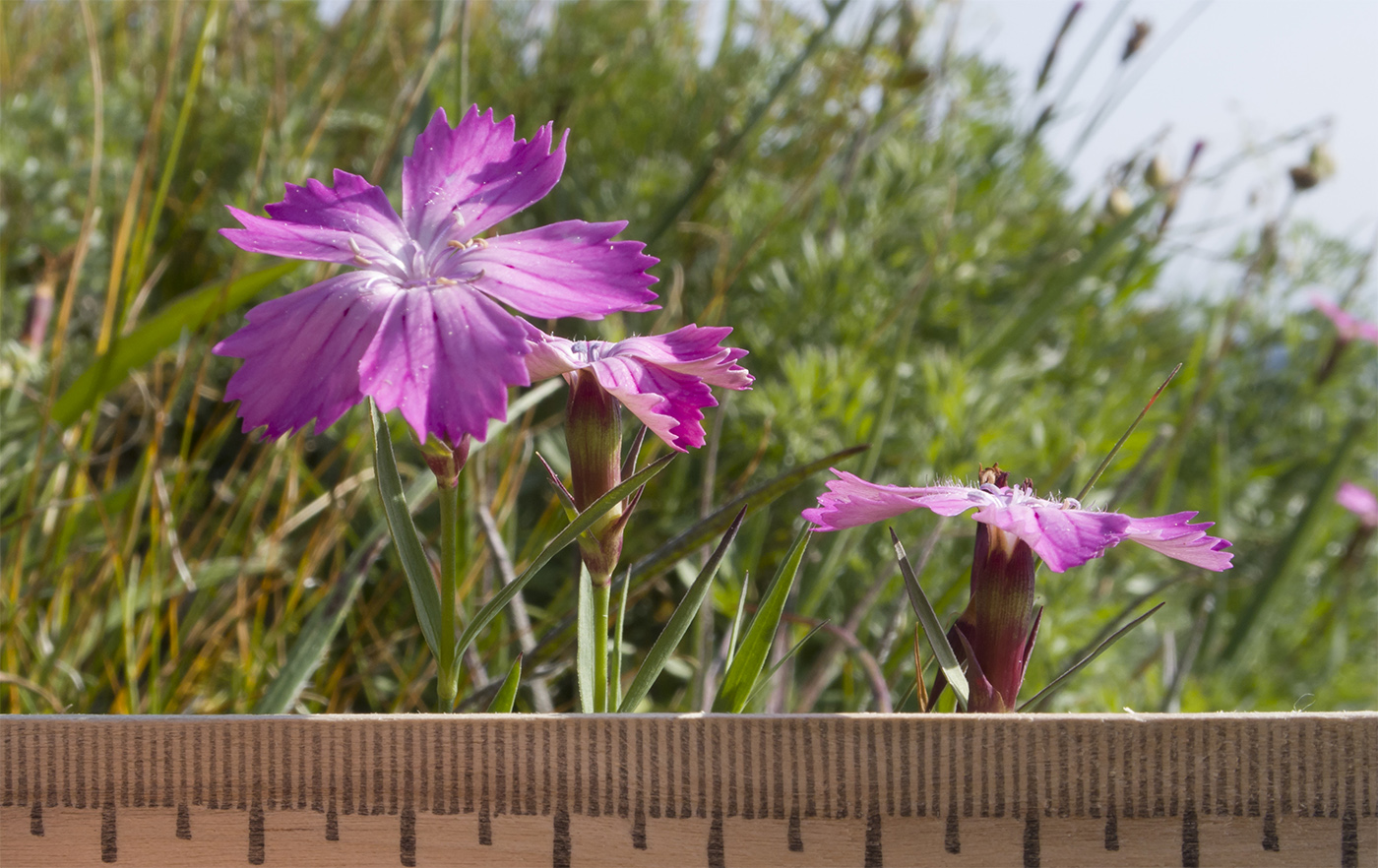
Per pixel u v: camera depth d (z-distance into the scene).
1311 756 0.18
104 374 0.26
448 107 0.31
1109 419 0.34
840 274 0.36
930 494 0.19
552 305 0.18
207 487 0.32
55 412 0.26
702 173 0.36
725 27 0.47
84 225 0.26
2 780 0.18
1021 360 0.39
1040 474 0.31
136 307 0.27
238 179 0.37
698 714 0.18
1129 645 0.32
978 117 0.49
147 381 0.32
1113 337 0.44
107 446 0.32
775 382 0.32
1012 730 0.18
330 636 0.21
